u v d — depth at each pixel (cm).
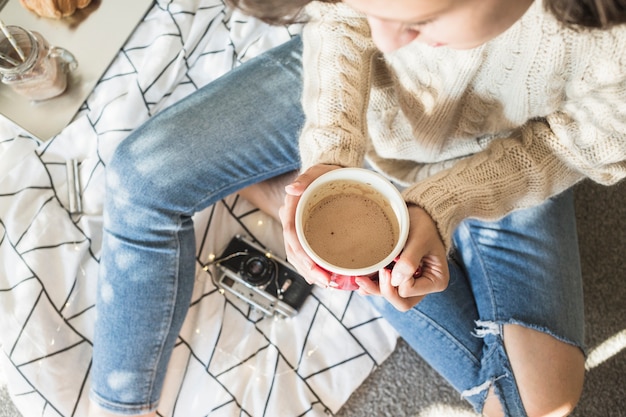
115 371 99
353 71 78
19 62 115
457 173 75
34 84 119
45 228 117
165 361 103
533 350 95
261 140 98
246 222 122
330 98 76
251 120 97
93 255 118
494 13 43
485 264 101
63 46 130
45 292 113
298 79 98
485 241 101
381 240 64
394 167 101
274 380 114
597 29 51
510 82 71
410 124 87
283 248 122
